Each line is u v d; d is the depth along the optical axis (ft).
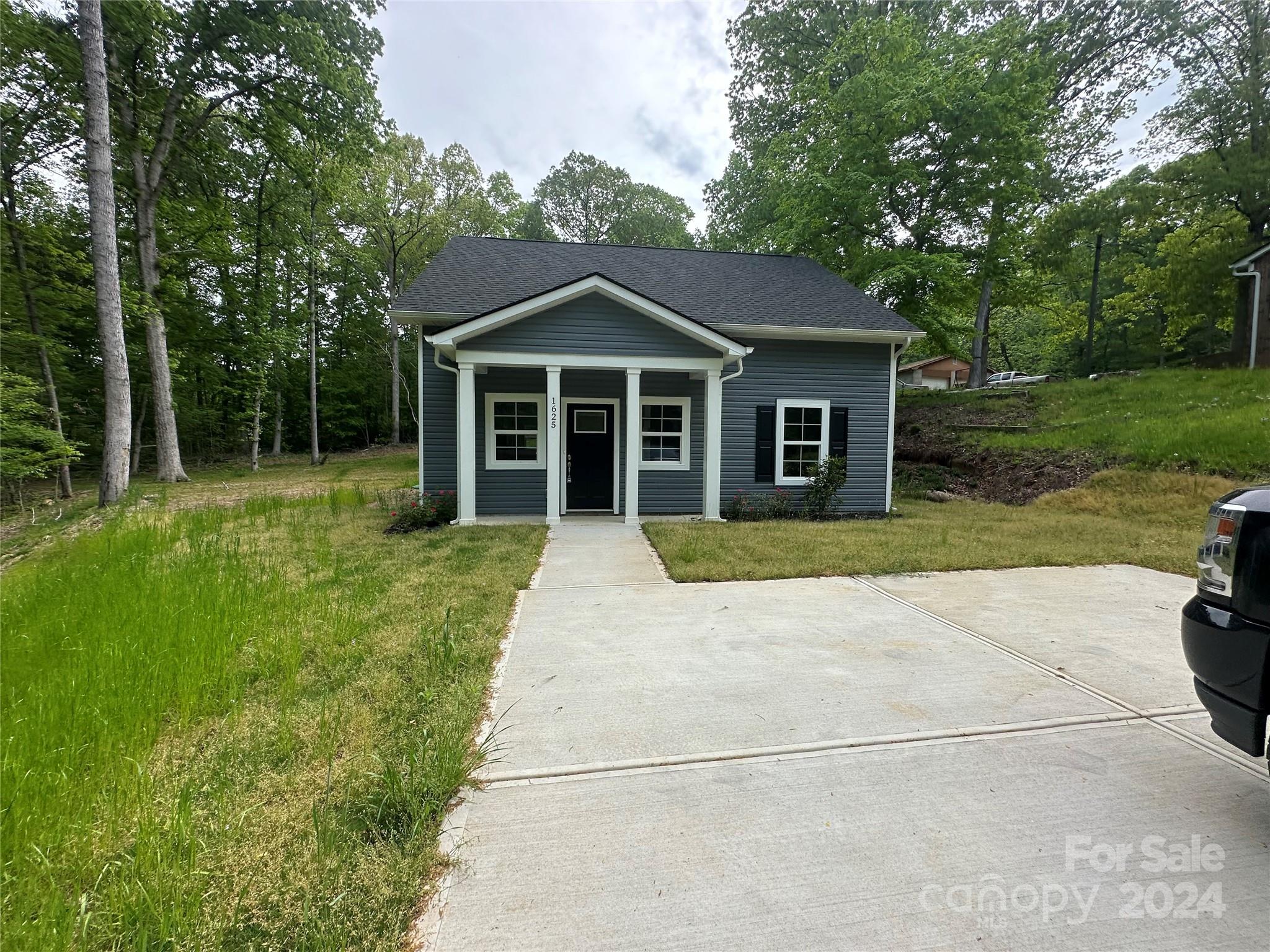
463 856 6.38
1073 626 14.25
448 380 32.12
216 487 47.37
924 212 52.80
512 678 11.28
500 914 5.58
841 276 53.72
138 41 44.52
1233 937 5.33
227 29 46.47
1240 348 59.82
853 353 34.91
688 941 5.26
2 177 44.27
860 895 5.84
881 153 48.98
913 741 8.93
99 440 68.64
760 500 34.01
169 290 51.26
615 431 33.88
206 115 50.83
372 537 25.70
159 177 49.65
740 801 7.42
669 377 33.83
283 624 13.25
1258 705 6.38
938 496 39.99
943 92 44.98
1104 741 8.91
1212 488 29.22
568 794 7.59
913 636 13.60
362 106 52.42
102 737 8.10
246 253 64.28
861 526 28.43
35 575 18.08
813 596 17.04
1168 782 7.83
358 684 10.71
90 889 5.85
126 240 55.62
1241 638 6.52
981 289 62.54
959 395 59.67
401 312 30.09
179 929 5.20
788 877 6.08
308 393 96.53
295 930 5.35
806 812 7.20
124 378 36.65
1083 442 39.50
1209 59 61.05
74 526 30.04
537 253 40.11
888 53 48.83
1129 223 65.98
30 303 44.39
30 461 40.24
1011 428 46.70
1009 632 13.87
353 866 6.15
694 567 19.99
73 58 41.73
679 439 34.22
